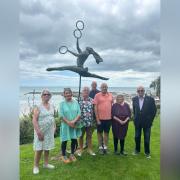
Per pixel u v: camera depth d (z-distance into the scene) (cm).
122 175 292
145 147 296
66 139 294
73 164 294
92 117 302
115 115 298
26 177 281
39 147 282
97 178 292
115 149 302
